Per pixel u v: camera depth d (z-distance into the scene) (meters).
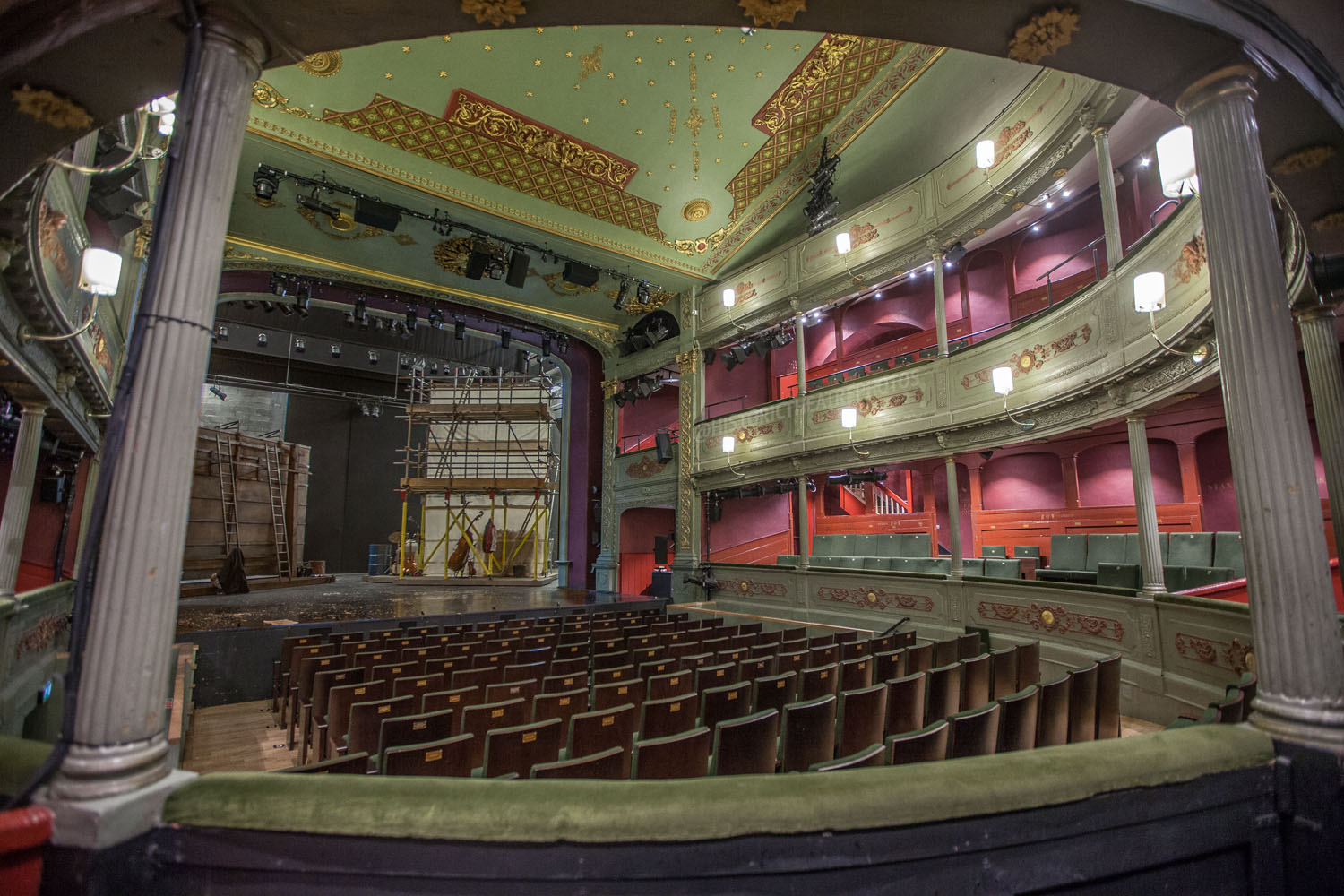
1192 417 9.83
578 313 17.75
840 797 1.81
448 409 21.55
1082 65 2.87
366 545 26.75
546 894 1.70
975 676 5.69
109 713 1.82
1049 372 8.81
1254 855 2.17
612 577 17.69
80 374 6.99
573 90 10.25
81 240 6.00
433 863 1.72
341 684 5.71
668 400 20.27
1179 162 3.39
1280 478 2.43
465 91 10.16
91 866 1.68
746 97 10.59
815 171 12.00
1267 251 2.59
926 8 2.64
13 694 6.20
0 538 6.45
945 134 11.05
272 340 23.77
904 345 15.12
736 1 2.63
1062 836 1.94
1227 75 2.75
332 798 1.78
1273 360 2.50
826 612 12.73
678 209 13.43
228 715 7.75
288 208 12.41
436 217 12.26
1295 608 2.36
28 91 2.53
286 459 21.02
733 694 4.75
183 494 2.05
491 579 19.64
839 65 10.10
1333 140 3.10
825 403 13.00
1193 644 6.33
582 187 12.50
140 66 2.48
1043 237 12.52
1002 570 10.41
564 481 19.91
